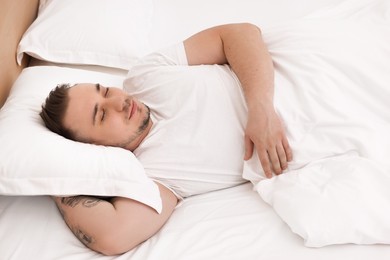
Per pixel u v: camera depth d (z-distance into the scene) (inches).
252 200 39.6
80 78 51.0
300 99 39.8
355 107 39.7
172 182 41.5
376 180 34.5
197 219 38.4
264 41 47.4
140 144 43.5
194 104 42.1
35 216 39.3
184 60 47.1
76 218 36.8
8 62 50.4
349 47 42.0
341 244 33.7
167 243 36.1
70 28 54.2
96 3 56.2
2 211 39.6
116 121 41.6
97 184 36.7
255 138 39.5
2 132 38.5
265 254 33.7
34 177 35.9
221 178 42.2
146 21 57.9
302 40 43.8
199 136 41.1
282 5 59.4
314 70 40.4
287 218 34.7
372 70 41.0
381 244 33.4
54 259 34.9
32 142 37.3
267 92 40.8
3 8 49.0
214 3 61.4
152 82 45.5
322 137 38.0
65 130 41.7
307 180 36.2
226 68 46.1
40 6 61.9
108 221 35.9
